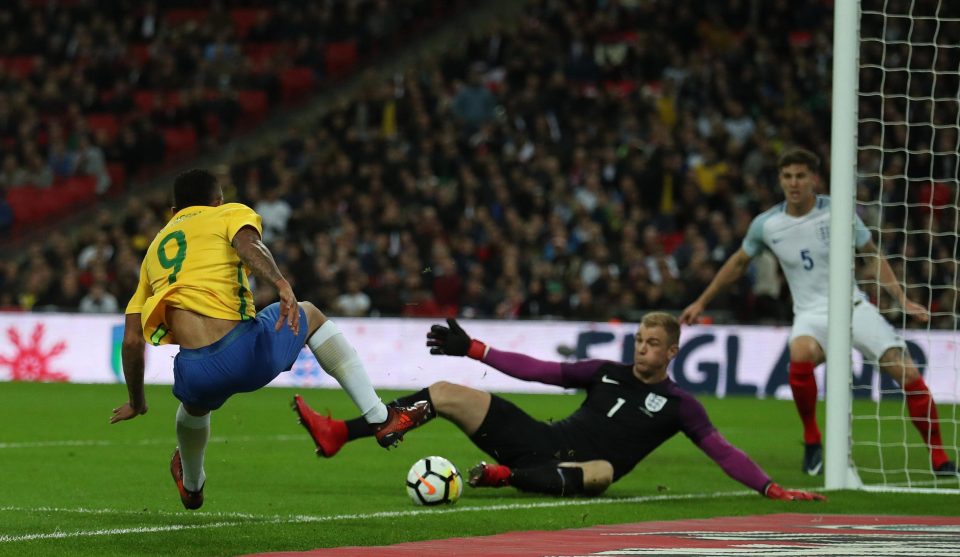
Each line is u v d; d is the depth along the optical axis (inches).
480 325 2802.7
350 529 908.0
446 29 4188.0
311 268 2935.5
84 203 3747.5
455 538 872.9
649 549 807.7
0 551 796.0
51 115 3951.8
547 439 1152.8
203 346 849.5
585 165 3280.0
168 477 1283.2
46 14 4244.6
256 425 1952.5
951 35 3484.3
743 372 2709.2
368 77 3784.5
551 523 960.3
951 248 3014.3
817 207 1401.3
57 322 2979.8
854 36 1264.8
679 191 3171.8
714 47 3720.5
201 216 873.5
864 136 3312.0
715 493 1201.4
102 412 2130.9
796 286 1418.6
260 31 4163.4
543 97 3526.1
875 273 1414.9
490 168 3253.0
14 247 3678.6
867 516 1029.8
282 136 3922.2
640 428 1160.2
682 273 2837.1
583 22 3882.9
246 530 896.9
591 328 2755.9
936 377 2571.4
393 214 3129.9
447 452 1592.0
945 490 1210.0
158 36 4205.2
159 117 3907.5
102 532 883.4
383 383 2844.5
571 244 3016.7
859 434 2022.6
